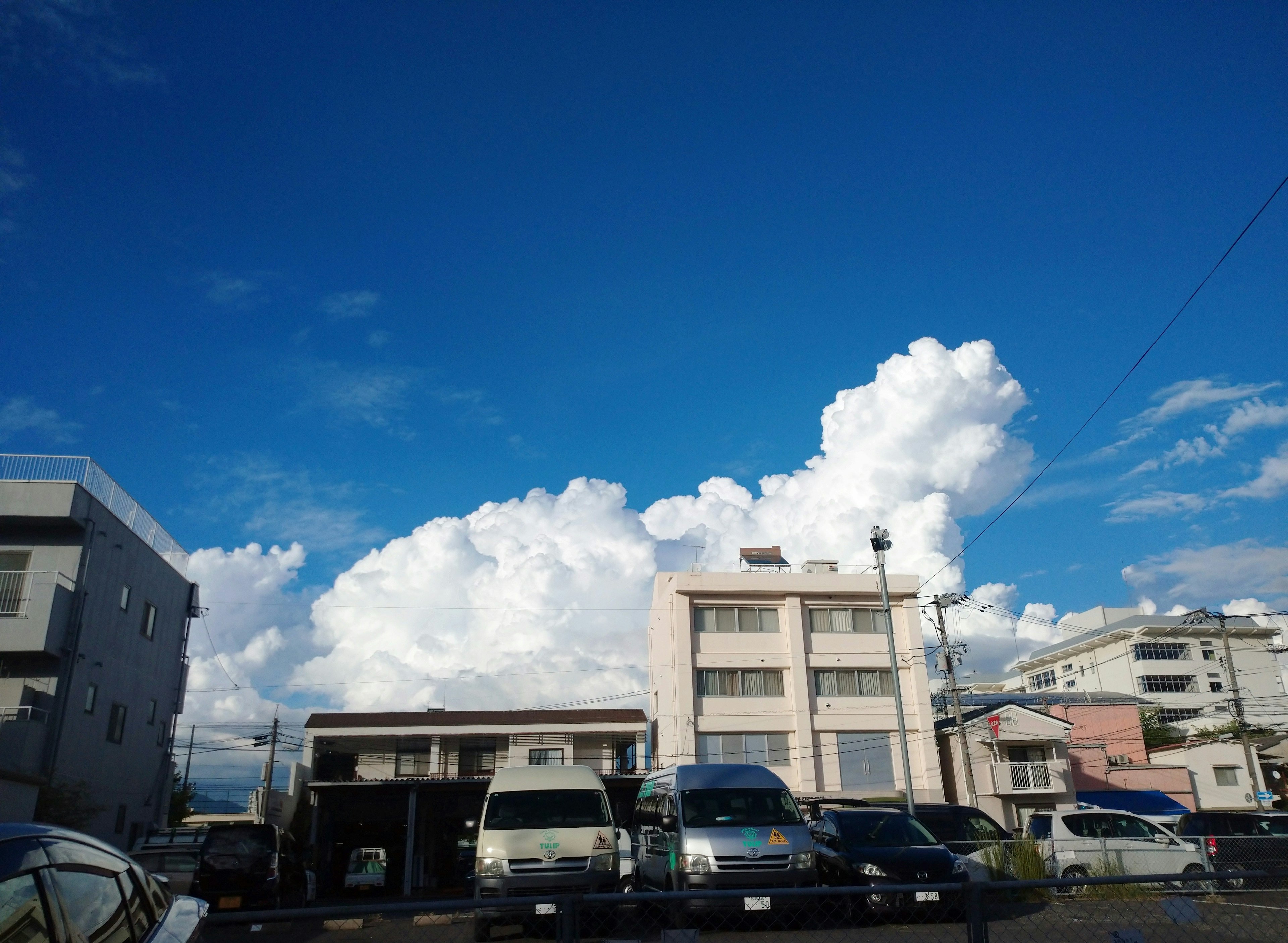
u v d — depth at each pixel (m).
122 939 4.16
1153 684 65.69
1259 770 42.12
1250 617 48.09
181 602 32.81
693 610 41.59
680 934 5.19
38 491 23.84
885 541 28.30
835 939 7.45
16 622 22.59
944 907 7.44
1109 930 7.99
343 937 6.87
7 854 3.52
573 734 43.84
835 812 15.07
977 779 38.53
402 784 32.22
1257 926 8.38
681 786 13.46
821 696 40.72
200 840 19.97
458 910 5.07
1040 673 77.38
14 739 21.17
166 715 31.45
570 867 12.70
